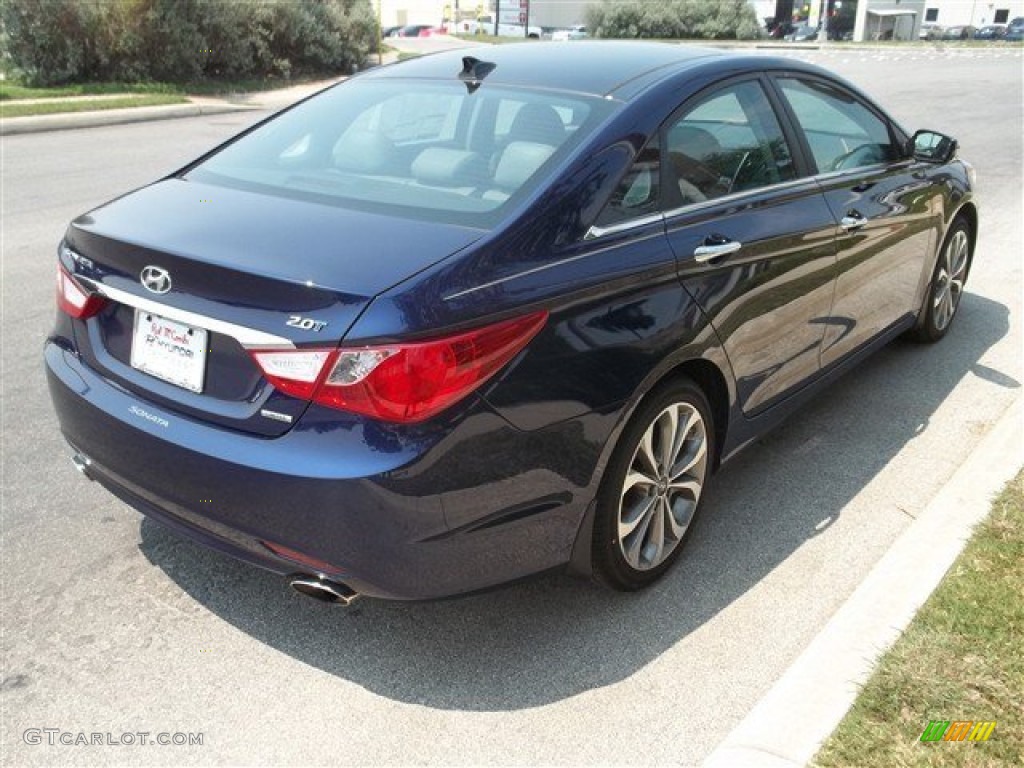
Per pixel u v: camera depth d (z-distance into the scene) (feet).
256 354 8.19
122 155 40.27
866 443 14.29
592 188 9.44
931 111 54.80
